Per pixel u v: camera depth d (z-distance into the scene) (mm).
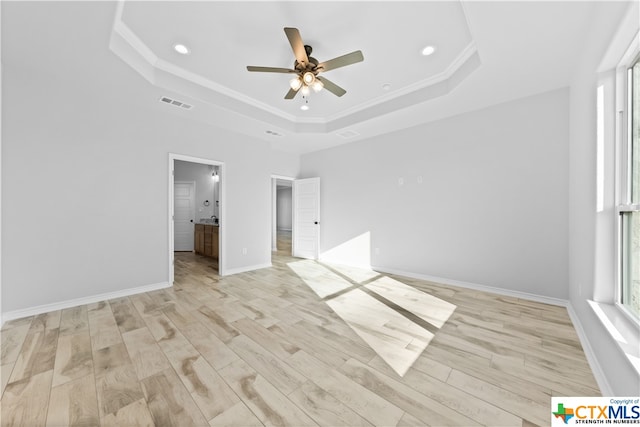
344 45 2447
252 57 2645
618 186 1815
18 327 2307
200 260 5496
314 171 5727
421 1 1922
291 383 1589
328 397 1470
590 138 2027
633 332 1432
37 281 2605
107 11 1784
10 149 2455
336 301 3029
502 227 3244
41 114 2611
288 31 1905
